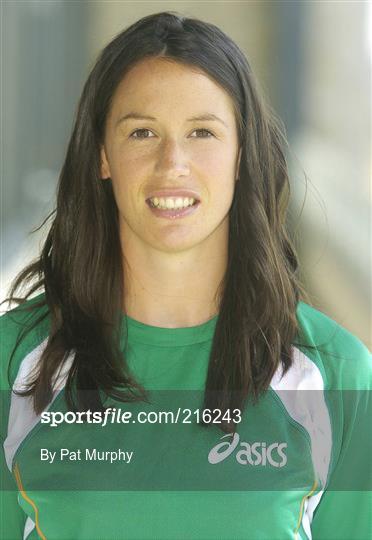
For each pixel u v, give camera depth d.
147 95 2.21
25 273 2.71
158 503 2.36
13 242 9.79
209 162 2.23
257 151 2.41
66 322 2.46
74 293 2.46
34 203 13.00
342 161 13.04
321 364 2.46
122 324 2.46
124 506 2.36
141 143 2.23
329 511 2.52
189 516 2.36
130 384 2.41
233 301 2.44
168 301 2.45
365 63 14.33
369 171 12.65
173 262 2.40
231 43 2.32
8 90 13.50
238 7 15.09
